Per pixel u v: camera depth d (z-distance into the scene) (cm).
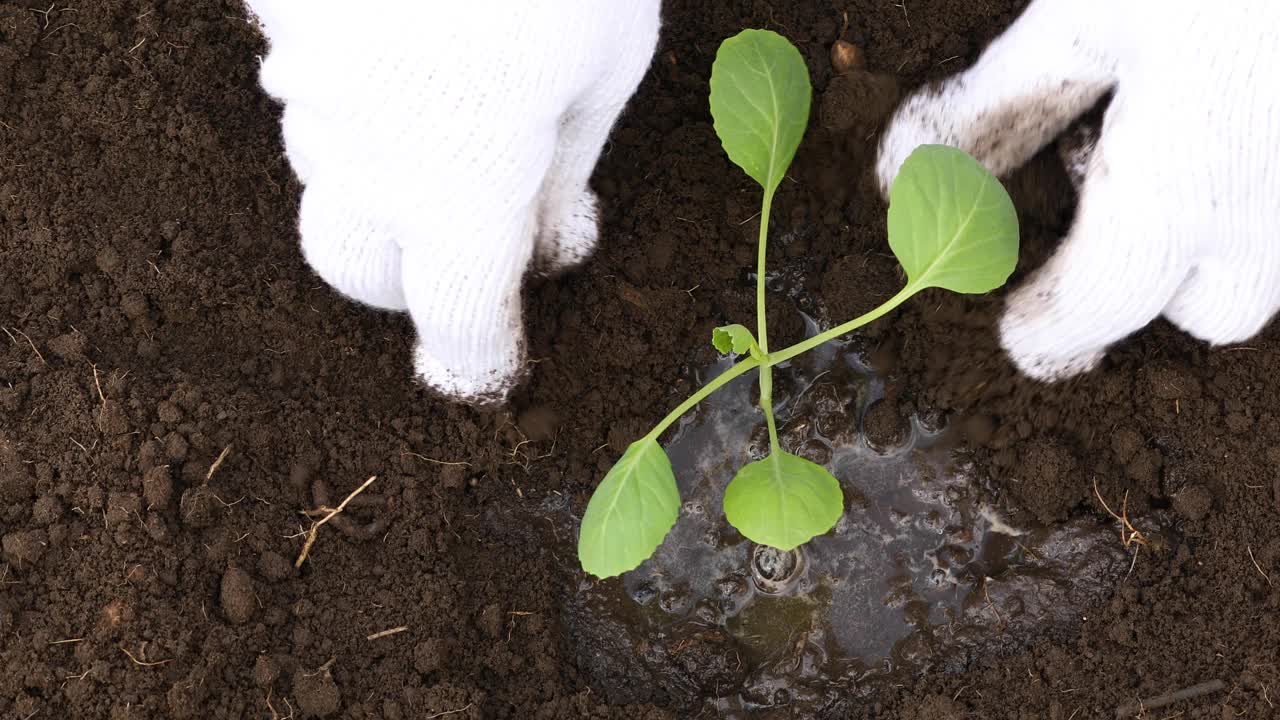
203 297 54
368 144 49
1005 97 52
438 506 54
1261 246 50
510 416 55
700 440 56
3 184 54
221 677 52
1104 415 54
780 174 51
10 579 51
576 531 56
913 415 55
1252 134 50
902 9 54
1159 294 51
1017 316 53
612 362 55
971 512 55
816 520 50
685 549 55
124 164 54
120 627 51
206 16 55
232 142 55
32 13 55
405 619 53
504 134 49
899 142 53
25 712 50
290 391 54
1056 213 53
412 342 55
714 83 50
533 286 55
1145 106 50
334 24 48
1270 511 53
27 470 52
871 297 54
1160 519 54
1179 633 53
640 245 55
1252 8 49
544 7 48
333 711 52
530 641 54
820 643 55
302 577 53
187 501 52
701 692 54
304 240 52
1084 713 53
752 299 55
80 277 54
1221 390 53
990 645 54
